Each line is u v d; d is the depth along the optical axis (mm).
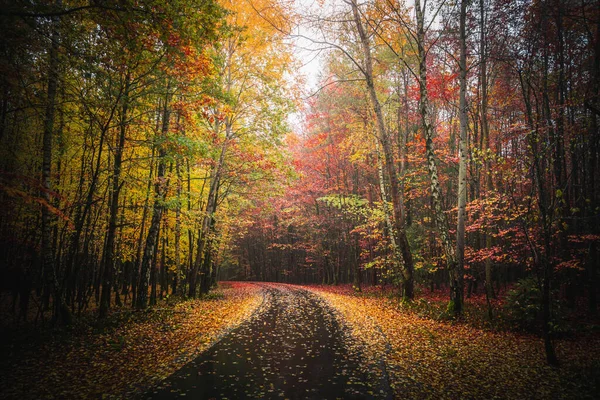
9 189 5902
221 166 17875
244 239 51344
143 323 10656
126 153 14555
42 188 6461
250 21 16016
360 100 21812
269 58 16969
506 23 11609
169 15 6398
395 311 13250
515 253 12922
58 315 10148
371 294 20391
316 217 31156
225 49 16938
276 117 16953
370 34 15664
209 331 10023
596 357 7270
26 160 11531
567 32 11203
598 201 12328
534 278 10219
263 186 20438
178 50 8008
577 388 5477
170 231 20672
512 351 7684
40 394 5129
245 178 18766
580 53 11664
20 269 11609
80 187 12617
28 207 10250
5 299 16047
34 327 10070
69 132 12719
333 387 5523
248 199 23453
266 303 17797
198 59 10086
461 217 11930
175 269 22578
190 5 6438
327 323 11594
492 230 16578
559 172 11695
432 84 17906
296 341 8883
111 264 18500
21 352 7367
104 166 14375
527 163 7648
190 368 6539
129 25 6906
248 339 9117
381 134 14992
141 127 12312
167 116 12664
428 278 20156
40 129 11156
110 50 8539
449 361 6898
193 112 13977
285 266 49594
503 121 19406
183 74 10344
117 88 10023
